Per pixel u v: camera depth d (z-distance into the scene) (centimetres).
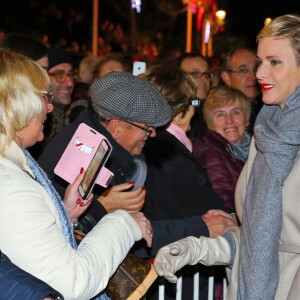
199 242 277
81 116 301
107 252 218
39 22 1366
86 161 252
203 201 332
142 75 369
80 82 568
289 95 260
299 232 258
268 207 256
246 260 262
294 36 255
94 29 1361
